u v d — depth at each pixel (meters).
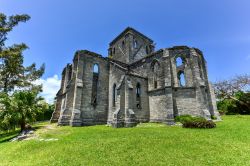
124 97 21.09
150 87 25.36
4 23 27.53
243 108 35.41
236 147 8.76
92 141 11.30
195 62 22.70
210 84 25.14
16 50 27.62
